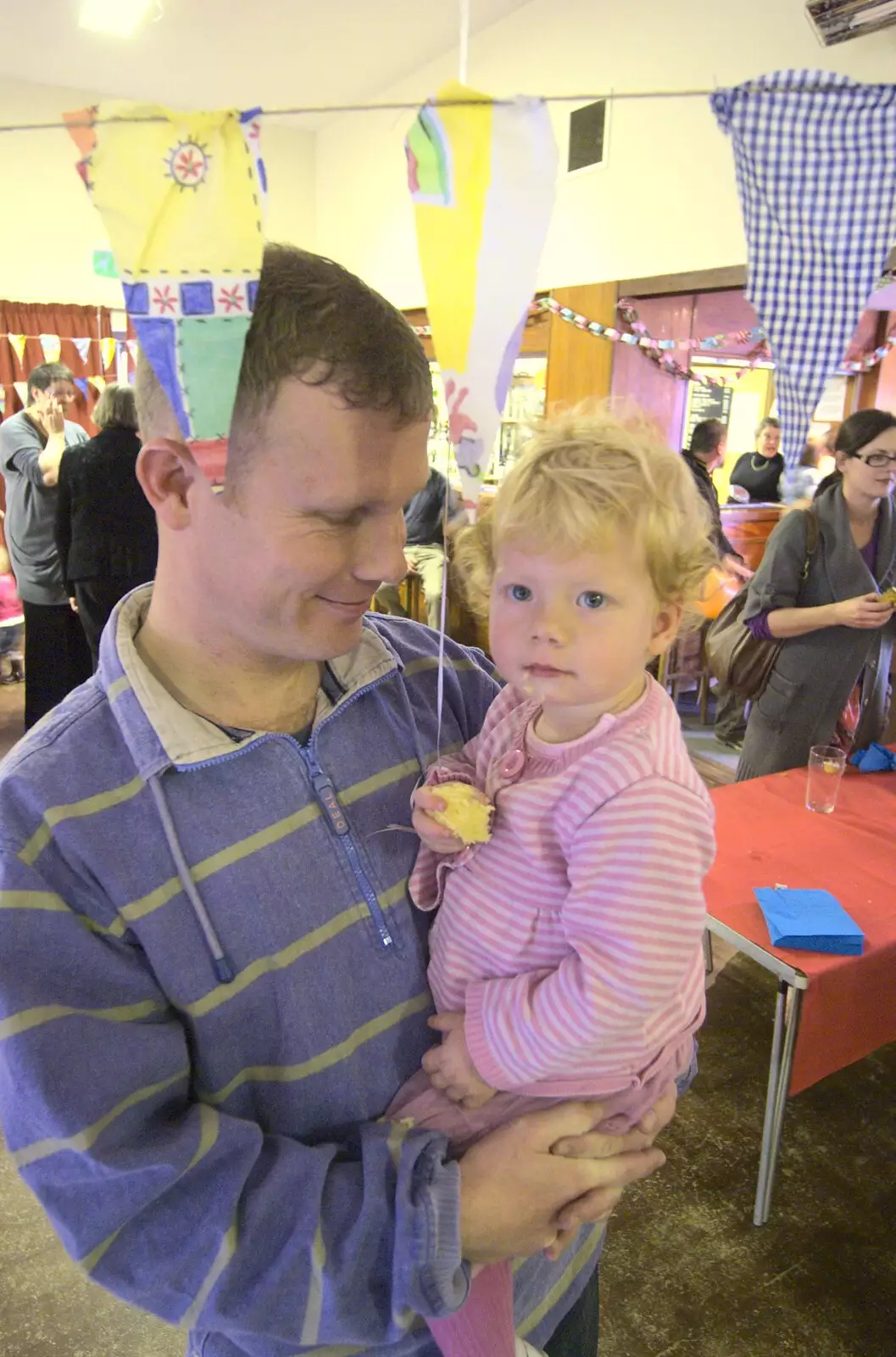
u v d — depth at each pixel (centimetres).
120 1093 60
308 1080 70
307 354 56
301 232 586
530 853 76
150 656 71
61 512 332
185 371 53
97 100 507
